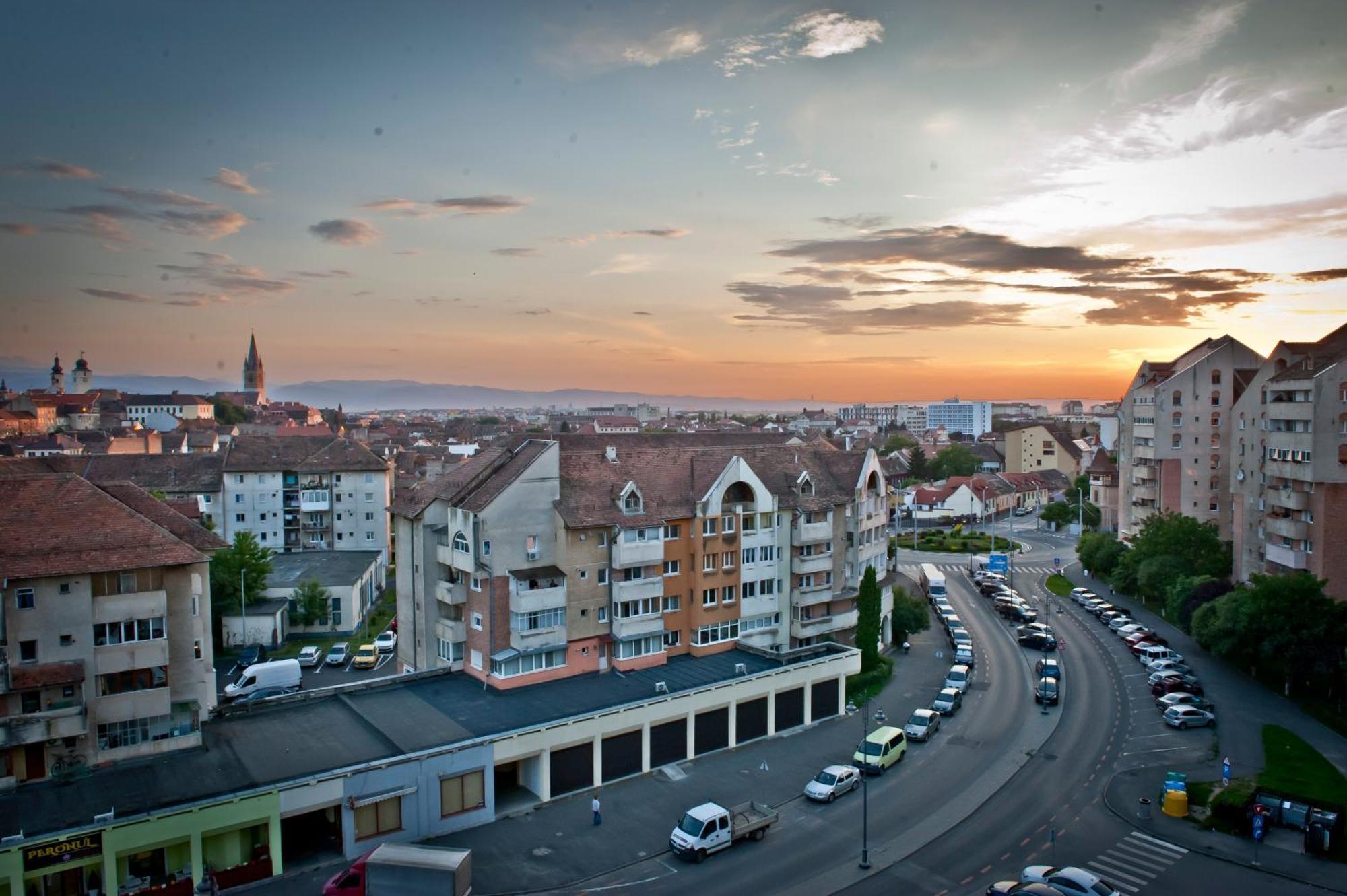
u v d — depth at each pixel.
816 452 96.12
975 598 129.12
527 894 49.12
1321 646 76.69
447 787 56.31
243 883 49.62
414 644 79.00
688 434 117.19
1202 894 48.66
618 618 73.31
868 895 49.09
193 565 59.41
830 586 88.00
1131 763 67.19
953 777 65.25
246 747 57.16
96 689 53.62
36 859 44.41
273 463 139.38
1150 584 114.38
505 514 69.88
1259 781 62.31
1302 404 92.19
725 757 69.44
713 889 49.78
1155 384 136.00
